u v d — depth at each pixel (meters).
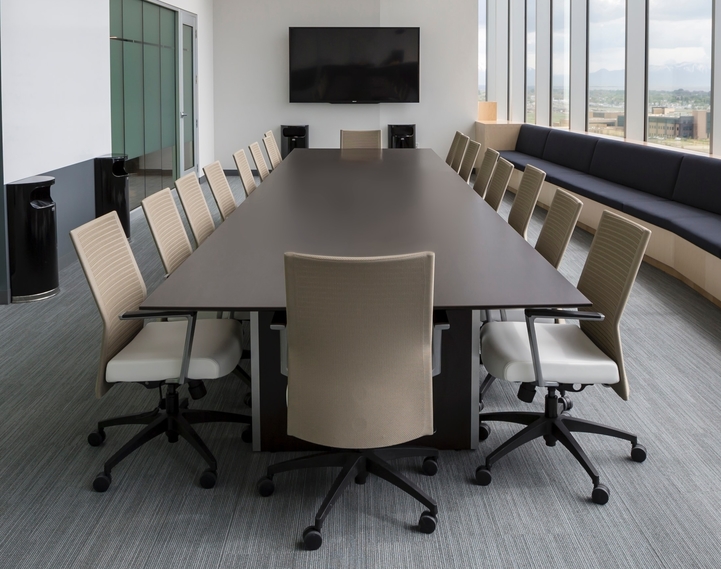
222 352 2.77
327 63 12.02
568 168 9.21
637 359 4.00
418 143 12.55
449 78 12.34
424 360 2.29
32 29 5.25
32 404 3.46
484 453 2.98
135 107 8.23
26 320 4.73
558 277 2.79
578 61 9.76
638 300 5.12
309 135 12.38
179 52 9.91
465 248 3.27
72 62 6.08
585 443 3.06
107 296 2.74
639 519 2.50
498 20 13.56
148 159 8.79
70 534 2.42
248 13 11.95
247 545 2.36
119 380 2.67
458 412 2.97
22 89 5.11
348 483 2.54
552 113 11.14
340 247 3.30
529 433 2.81
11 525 2.47
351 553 2.32
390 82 12.13
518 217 4.52
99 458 2.95
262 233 3.60
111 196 6.76
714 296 4.95
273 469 2.65
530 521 2.49
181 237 3.84
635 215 6.21
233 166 12.38
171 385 2.90
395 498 2.64
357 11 12.05
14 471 2.83
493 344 2.83
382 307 2.17
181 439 3.11
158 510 2.56
